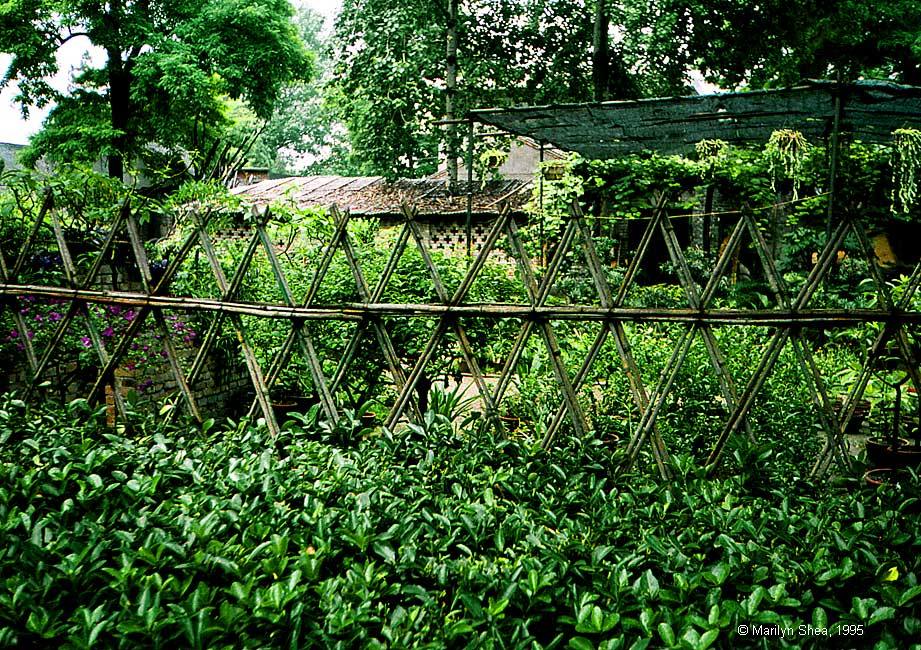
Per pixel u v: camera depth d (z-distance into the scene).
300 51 18.64
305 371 6.76
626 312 4.23
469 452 4.09
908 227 12.67
